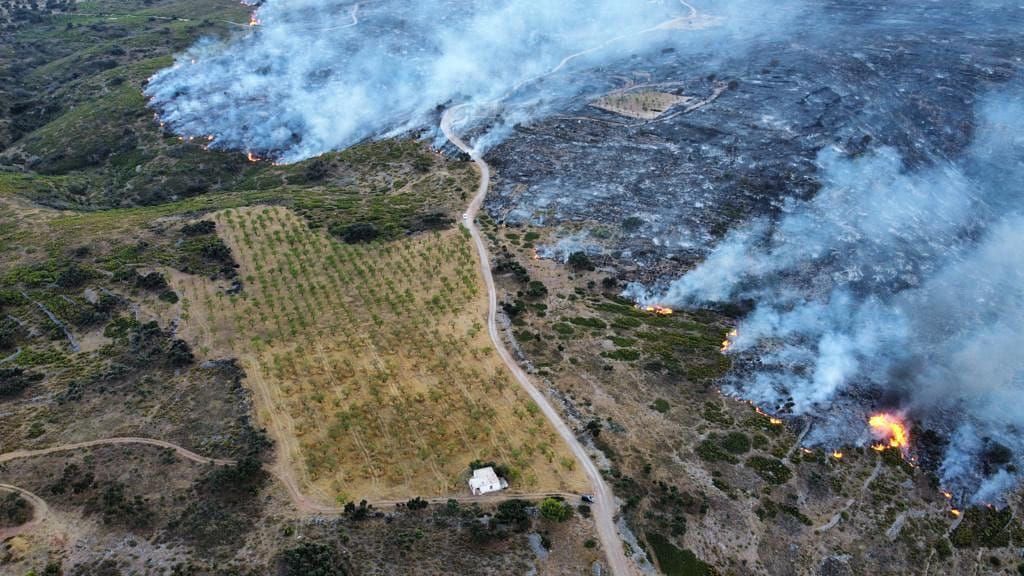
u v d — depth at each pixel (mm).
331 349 120500
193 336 123562
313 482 93375
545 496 92438
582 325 131750
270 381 112562
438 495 92125
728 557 89062
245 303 132875
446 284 139250
